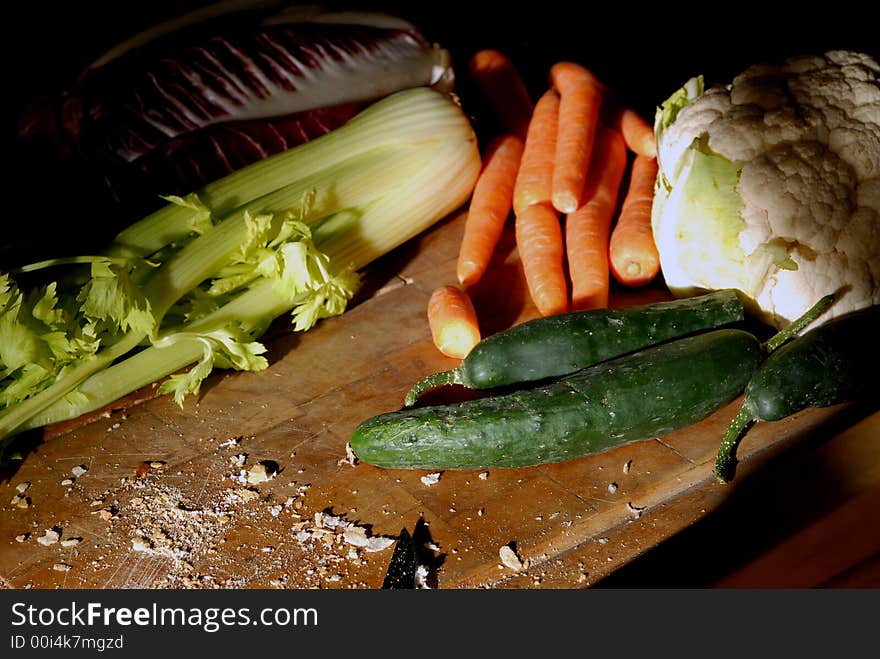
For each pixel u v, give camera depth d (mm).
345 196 807
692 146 733
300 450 695
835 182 716
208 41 850
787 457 667
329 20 886
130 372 729
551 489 655
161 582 618
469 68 996
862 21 1166
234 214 771
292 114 846
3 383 706
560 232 832
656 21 1169
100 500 669
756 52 1125
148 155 818
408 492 660
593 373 650
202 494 668
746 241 716
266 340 789
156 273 743
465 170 854
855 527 627
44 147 831
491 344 684
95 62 854
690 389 640
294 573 617
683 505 644
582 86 897
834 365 645
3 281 675
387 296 824
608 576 609
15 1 1007
